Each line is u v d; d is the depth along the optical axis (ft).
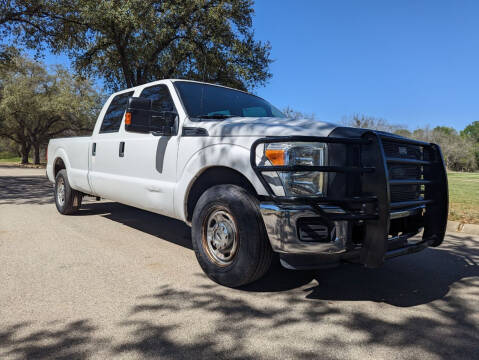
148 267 12.31
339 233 8.97
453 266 13.65
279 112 16.62
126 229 18.08
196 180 12.17
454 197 36.22
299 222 9.12
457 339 7.95
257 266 9.98
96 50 53.62
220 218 10.89
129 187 14.79
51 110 130.72
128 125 12.80
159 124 12.93
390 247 9.91
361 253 9.27
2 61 62.08
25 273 11.44
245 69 53.67
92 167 17.92
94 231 17.48
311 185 9.28
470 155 248.32
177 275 11.62
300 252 9.05
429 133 240.32
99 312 8.84
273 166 9.18
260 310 9.22
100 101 120.67
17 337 7.61
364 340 7.81
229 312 9.05
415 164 10.67
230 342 7.57
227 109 14.29
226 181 11.52
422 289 11.11
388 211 8.84
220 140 11.02
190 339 7.66
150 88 15.10
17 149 198.90
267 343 7.57
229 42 52.85
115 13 42.60
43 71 133.69
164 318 8.61
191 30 50.21
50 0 50.01
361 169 8.97
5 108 125.49
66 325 8.16
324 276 12.14
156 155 13.44
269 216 9.34
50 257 13.15
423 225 11.36
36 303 9.27
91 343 7.40
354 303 9.89
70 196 20.71
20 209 23.81
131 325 8.21
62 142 21.54
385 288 11.12
